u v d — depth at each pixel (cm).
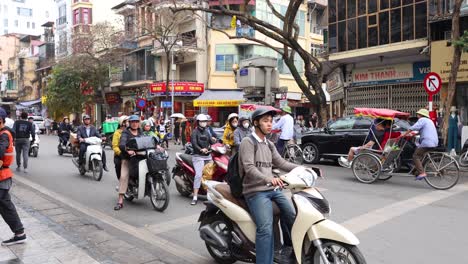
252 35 3181
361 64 2092
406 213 736
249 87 1706
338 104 2317
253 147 421
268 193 418
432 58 1680
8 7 8581
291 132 1303
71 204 844
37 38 6994
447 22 1684
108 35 3750
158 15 3359
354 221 684
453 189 964
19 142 1308
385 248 554
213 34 3247
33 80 6103
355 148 1099
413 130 997
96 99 4272
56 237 570
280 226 431
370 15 1922
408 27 1794
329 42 2116
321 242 385
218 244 466
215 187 469
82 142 1227
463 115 1664
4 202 529
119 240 577
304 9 3597
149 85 3556
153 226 686
